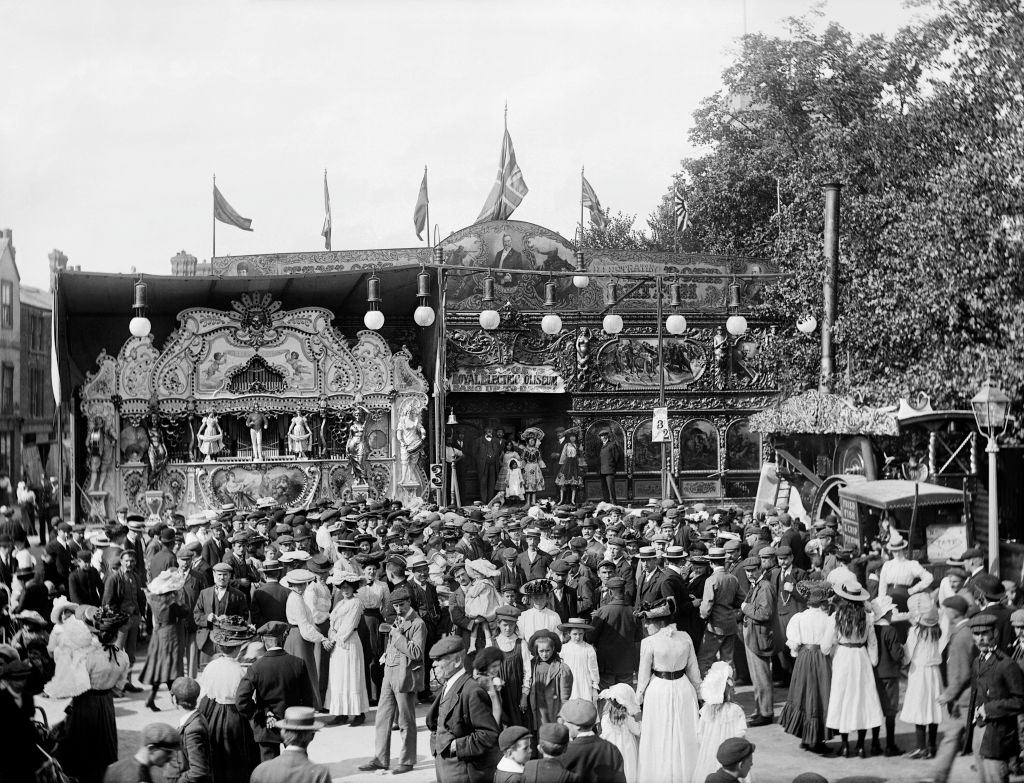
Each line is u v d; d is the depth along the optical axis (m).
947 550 27.50
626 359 48.44
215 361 42.81
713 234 62.62
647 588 20.44
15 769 11.98
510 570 21.92
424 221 49.44
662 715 14.78
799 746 17.59
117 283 41.09
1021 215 32.62
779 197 53.59
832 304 38.28
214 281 41.56
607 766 12.07
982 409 23.64
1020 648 15.36
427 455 45.34
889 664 17.27
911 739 18.20
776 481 38.34
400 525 24.61
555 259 49.50
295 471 42.91
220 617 14.91
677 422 48.19
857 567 21.47
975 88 34.72
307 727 11.73
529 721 15.49
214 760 13.73
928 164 38.66
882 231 38.53
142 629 25.05
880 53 42.91
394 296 45.12
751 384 48.72
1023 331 31.34
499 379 46.81
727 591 20.02
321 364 43.50
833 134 42.62
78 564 22.62
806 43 50.94
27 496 36.84
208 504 42.00
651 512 29.00
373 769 16.70
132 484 41.75
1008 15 34.56
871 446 31.89
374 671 20.36
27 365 68.75
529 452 46.44
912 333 35.25
